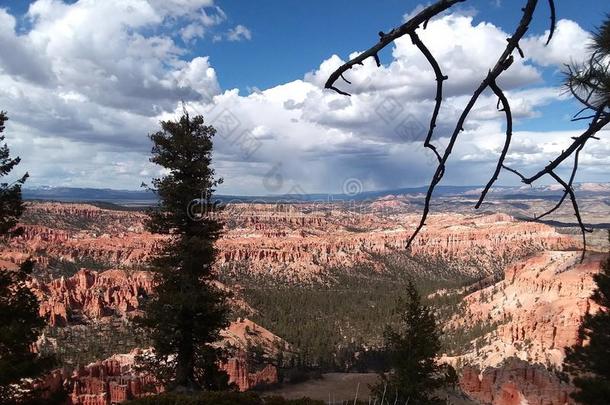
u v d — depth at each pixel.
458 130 2.31
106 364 77.81
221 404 16.25
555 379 71.94
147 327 33.12
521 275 134.38
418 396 33.41
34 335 24.08
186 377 32.16
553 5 2.19
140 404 16.00
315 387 89.75
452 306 144.75
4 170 24.95
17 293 24.86
